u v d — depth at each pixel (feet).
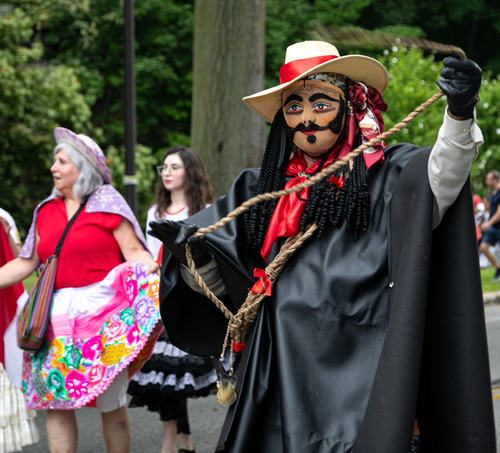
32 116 52.31
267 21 57.62
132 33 26.13
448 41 75.72
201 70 28.40
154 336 11.28
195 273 7.30
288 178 7.90
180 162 14.88
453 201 6.69
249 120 28.43
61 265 11.12
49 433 11.18
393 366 6.33
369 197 7.23
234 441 6.91
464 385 6.63
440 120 42.01
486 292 34.91
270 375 7.17
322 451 6.57
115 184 53.88
